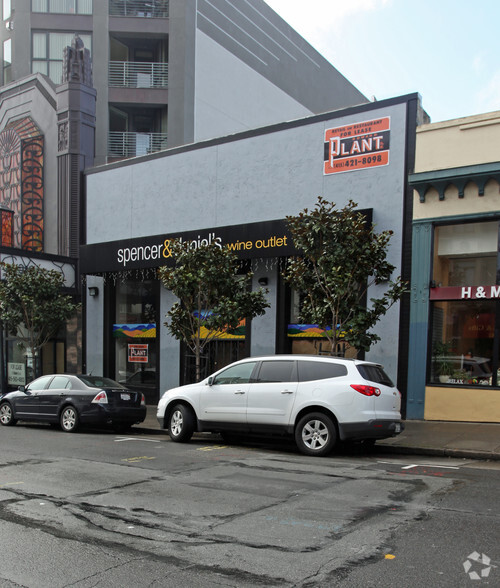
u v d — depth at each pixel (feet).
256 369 34.14
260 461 29.22
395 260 45.42
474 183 42.27
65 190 71.00
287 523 17.61
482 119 42.32
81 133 70.64
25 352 67.92
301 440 31.32
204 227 56.75
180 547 15.53
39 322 58.80
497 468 27.48
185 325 46.06
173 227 59.31
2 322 62.95
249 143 54.08
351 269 37.37
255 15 107.65
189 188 58.29
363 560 14.42
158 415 38.47
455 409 42.11
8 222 74.69
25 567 14.19
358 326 37.45
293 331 51.31
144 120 94.02
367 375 31.01
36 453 32.17
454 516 18.19
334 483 23.43
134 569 13.98
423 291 43.96
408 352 44.27
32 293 58.34
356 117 47.83
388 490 22.02
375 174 46.70
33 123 76.89
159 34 90.22
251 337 52.80
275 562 14.34
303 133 50.72
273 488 22.50
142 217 62.18
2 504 20.29
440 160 43.80
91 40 90.27
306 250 38.81
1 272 61.46
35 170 75.97
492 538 16.01
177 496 21.25
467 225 43.37
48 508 19.69
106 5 90.63
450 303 43.57
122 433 43.91
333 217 38.29
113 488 22.71
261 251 50.08
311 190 50.01
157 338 60.23
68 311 59.98
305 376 32.12
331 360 31.94
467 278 43.21
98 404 42.70
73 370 67.77
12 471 26.50
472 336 42.55
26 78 78.69
